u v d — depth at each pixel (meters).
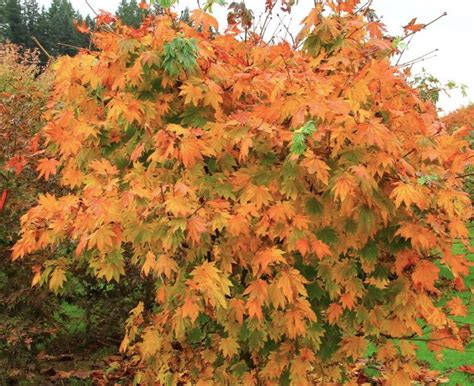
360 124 2.42
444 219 2.80
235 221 2.52
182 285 2.77
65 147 2.85
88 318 5.36
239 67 2.98
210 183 2.71
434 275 2.73
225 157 2.75
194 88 2.63
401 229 2.60
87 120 3.01
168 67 2.56
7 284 4.56
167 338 3.33
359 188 2.54
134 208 2.53
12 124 4.72
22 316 4.64
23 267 4.48
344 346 3.08
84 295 5.28
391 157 2.49
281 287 2.66
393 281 2.88
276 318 2.82
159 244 2.76
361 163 2.57
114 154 3.02
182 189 2.41
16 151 4.59
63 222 2.71
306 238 2.63
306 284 2.90
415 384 4.45
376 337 3.27
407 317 2.90
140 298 5.23
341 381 3.55
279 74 2.73
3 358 4.59
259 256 2.59
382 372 4.62
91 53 2.93
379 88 2.67
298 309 2.75
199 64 2.78
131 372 4.67
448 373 4.66
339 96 2.83
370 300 2.95
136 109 2.69
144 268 2.58
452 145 2.83
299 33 3.16
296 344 3.03
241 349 3.21
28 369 4.64
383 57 3.04
